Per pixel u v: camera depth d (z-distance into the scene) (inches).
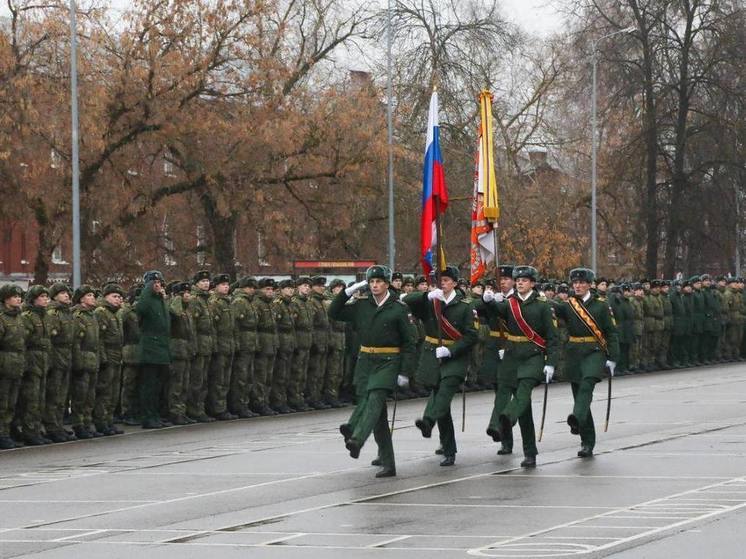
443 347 896.9
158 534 650.2
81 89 2037.4
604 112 3095.5
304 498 762.2
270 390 1403.8
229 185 2287.2
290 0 2591.0
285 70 2301.9
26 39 2074.3
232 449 1038.4
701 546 584.4
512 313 930.1
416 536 628.1
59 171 2078.0
